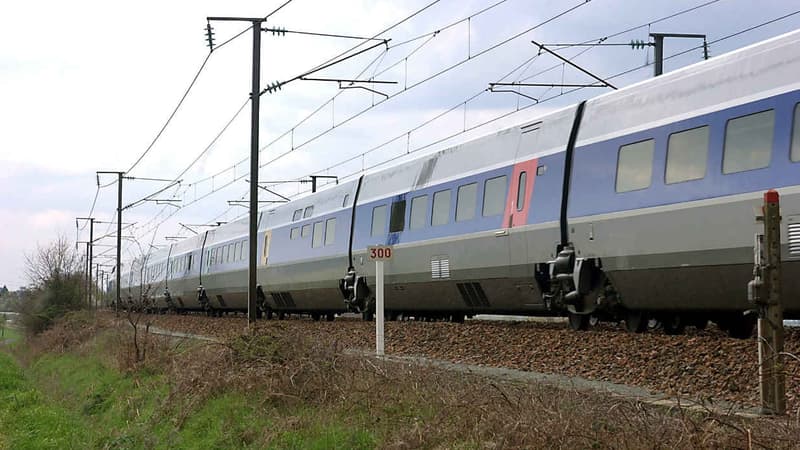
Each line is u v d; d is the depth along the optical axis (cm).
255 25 2150
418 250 2331
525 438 841
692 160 1441
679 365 1262
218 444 1203
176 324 4153
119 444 1427
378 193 2652
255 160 2159
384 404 1108
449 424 961
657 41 2441
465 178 2141
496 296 2044
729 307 1430
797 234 1241
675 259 1478
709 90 1424
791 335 1437
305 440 1086
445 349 1847
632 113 1600
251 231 2153
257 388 1345
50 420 1845
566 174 1766
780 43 1306
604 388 1114
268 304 3669
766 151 1298
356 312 2839
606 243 1639
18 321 5078
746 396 1066
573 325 1834
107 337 3003
